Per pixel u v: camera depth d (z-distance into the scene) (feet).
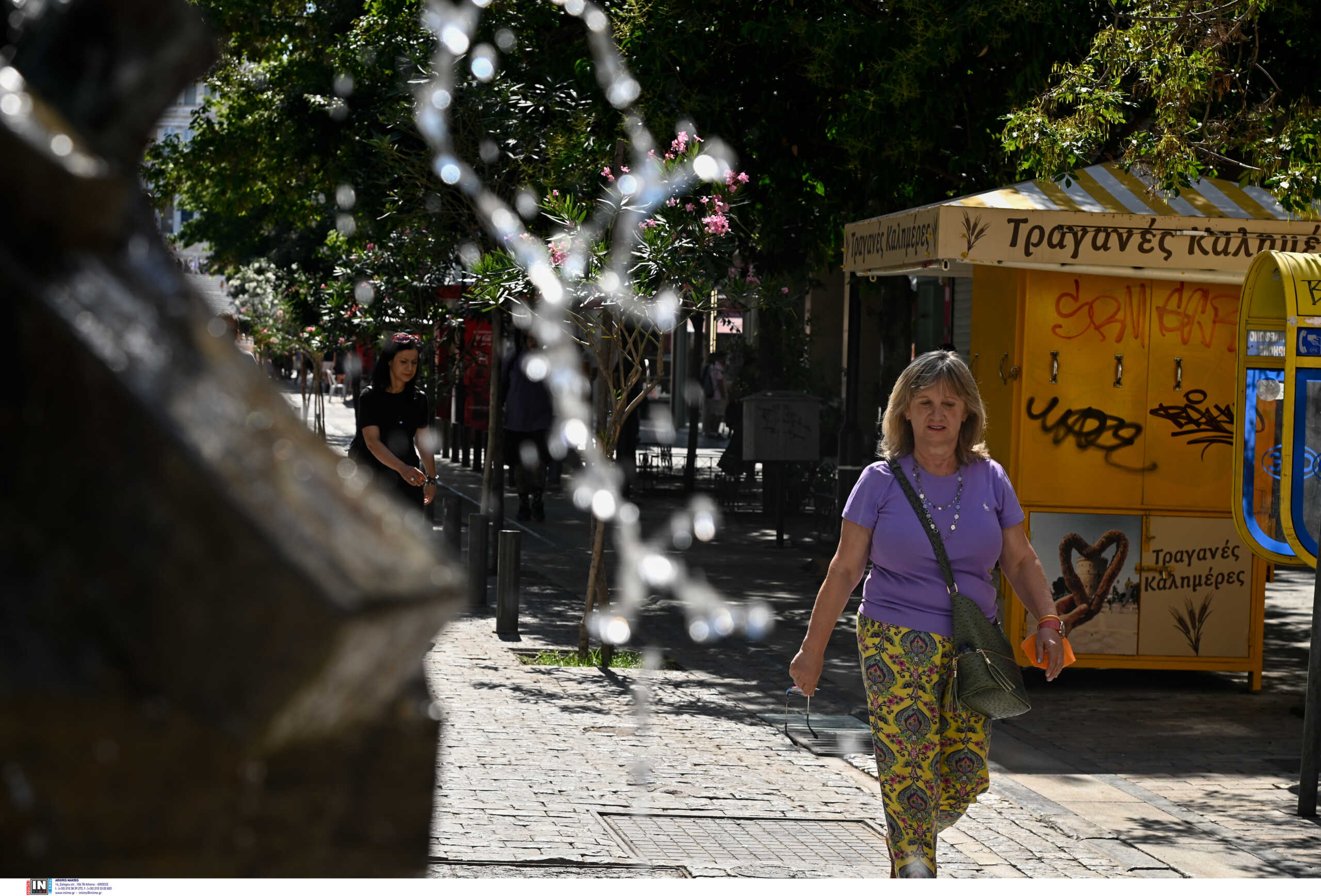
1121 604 31.14
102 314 2.32
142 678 2.27
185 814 2.41
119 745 2.30
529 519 60.44
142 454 2.24
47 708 2.25
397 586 2.32
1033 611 14.79
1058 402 30.96
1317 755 20.76
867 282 49.49
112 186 2.35
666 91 42.47
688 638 35.12
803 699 28.19
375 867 2.64
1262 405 28.91
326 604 2.23
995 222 29.22
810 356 68.74
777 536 54.95
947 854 18.19
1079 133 31.01
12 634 2.24
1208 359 31.22
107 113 2.60
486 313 43.06
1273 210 30.63
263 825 2.52
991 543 14.38
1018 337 30.78
